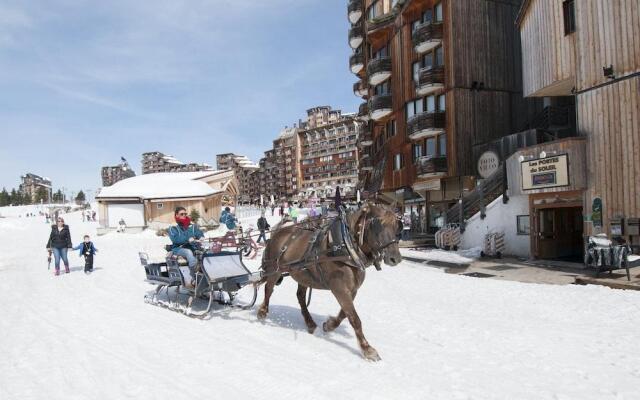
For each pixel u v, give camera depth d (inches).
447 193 1128.8
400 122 1245.7
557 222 666.2
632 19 502.6
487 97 1072.8
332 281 251.3
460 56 1047.6
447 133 1058.1
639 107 495.8
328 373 210.2
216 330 293.0
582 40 561.9
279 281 326.6
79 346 258.7
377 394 184.2
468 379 199.0
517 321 304.0
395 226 233.3
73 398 186.2
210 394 187.8
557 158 570.3
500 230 733.3
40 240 1633.9
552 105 965.2
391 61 1290.6
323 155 4746.6
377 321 312.0
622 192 512.7
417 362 223.1
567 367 211.6
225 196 2174.0
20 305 395.2
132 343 263.1
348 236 245.0
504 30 1102.4
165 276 386.3
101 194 1705.2
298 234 299.7
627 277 427.5
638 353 230.7
